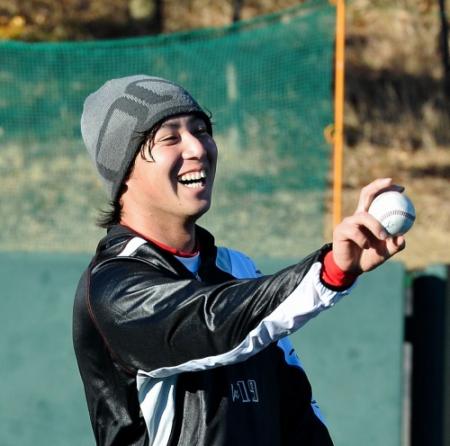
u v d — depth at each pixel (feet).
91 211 110.52
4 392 67.36
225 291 24.25
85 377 27.48
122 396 26.86
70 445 67.10
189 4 156.87
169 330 24.47
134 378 26.66
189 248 28.73
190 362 24.75
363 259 23.16
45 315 67.41
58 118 121.49
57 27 150.10
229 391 27.30
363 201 23.82
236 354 24.04
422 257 114.42
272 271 67.41
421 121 150.61
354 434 66.74
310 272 23.31
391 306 66.39
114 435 27.04
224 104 121.60
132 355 25.71
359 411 66.64
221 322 23.75
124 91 28.55
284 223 107.86
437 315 66.18
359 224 22.68
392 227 23.00
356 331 66.64
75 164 118.32
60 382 67.36
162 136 27.68
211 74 122.11
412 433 67.26
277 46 122.72
